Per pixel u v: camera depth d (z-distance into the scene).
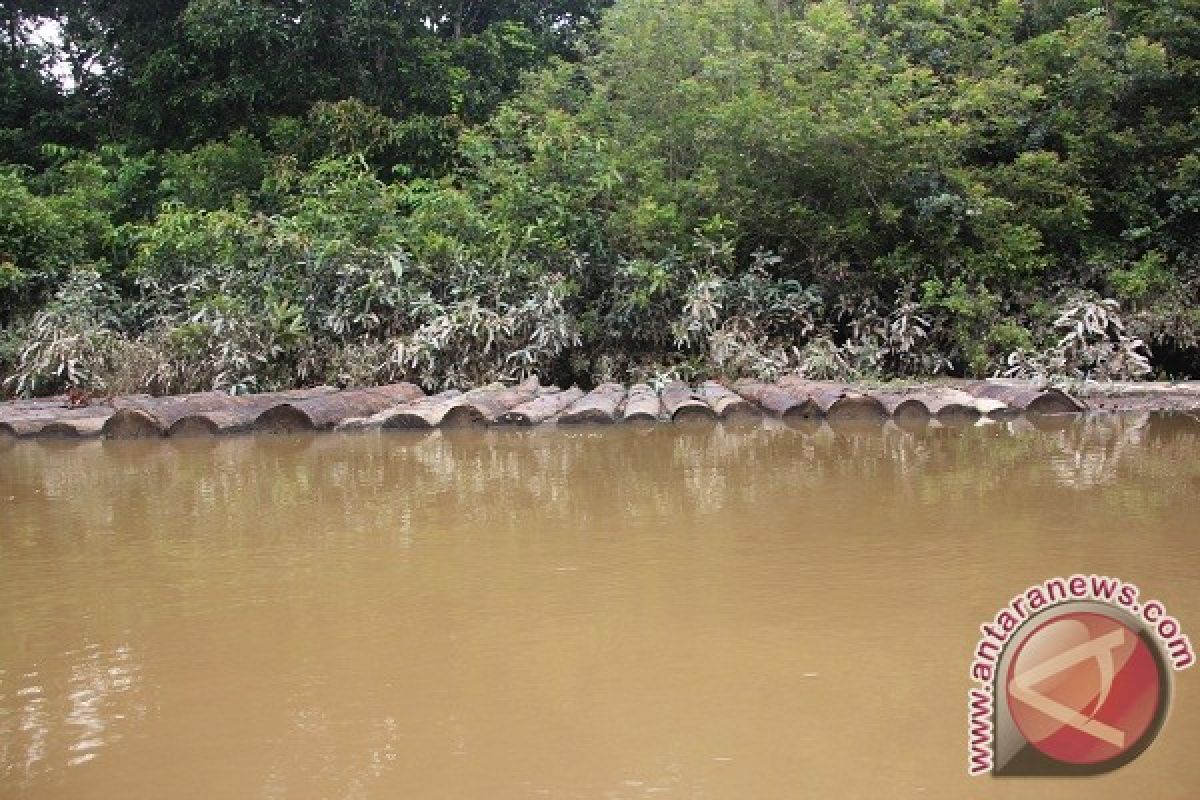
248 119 13.77
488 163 11.45
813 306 9.88
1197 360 9.66
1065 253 10.10
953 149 9.72
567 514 4.26
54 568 3.55
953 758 1.97
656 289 9.48
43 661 2.61
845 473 5.13
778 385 8.53
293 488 5.09
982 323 9.30
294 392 8.59
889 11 10.83
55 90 14.85
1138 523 3.81
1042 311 9.22
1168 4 10.12
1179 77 9.98
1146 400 7.91
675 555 3.50
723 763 1.97
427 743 2.08
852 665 2.44
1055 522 3.86
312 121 13.31
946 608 2.84
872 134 9.24
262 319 9.22
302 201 11.14
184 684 2.43
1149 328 9.13
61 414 7.90
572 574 3.29
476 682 2.39
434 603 3.01
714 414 7.53
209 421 7.28
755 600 2.96
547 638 2.68
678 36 11.28
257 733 2.15
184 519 4.35
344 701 2.30
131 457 6.41
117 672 2.52
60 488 5.27
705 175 9.82
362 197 10.37
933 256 9.80
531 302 9.35
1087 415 7.57
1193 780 1.89
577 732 2.12
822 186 10.19
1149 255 9.43
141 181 13.34
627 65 11.41
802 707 2.21
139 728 2.18
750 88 10.05
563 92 12.44
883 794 1.84
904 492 4.56
